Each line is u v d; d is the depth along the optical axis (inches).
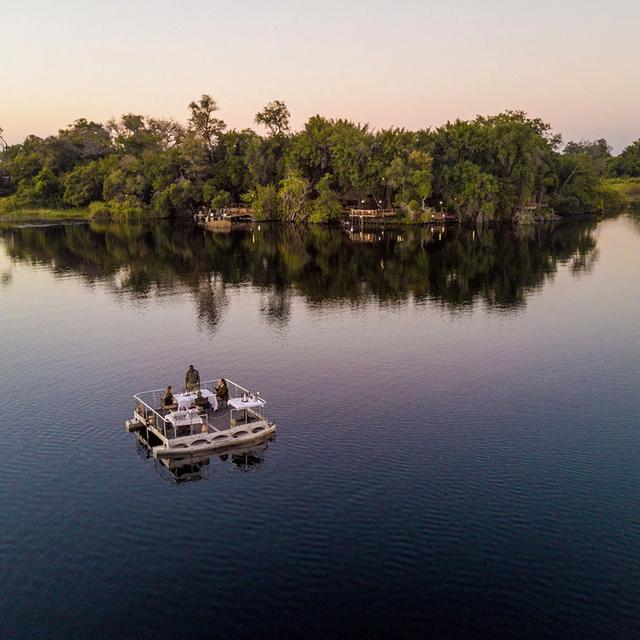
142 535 1139.9
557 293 3053.6
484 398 1723.7
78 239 5349.4
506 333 2348.7
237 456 1419.8
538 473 1326.3
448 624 925.2
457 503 1216.8
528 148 6363.2
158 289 3238.2
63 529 1160.8
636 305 2768.2
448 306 2797.7
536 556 1063.0
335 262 4037.9
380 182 6402.6
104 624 935.0
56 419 1625.2
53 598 988.6
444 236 5359.3
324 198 6382.9
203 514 1199.6
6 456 1433.3
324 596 982.4
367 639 900.6
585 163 7337.6
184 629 924.0
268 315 2652.6
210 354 2124.8
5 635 916.0
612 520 1157.1
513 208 6515.8
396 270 3735.2
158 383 1860.2
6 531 1155.3
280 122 7303.2
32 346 2251.5
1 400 1753.2
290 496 1252.5
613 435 1496.1
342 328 2436.0
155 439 1494.8
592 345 2187.5
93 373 1956.2
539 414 1617.9
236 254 4419.3
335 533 1132.5
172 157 7396.7
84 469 1374.3
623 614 938.1
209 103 7406.5
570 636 901.2
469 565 1043.3
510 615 939.3
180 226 6427.2
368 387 1812.3
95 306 2861.7
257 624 930.1
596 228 5925.2
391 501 1227.9
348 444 1462.8
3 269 3902.6
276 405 1689.2
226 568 1048.2
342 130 6648.6
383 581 1010.7
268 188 6756.9
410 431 1526.8
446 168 6328.7
